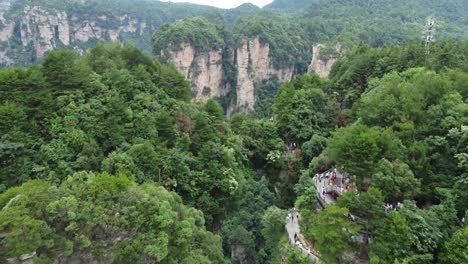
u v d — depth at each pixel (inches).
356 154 1753.2
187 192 2162.9
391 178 1596.9
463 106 1836.9
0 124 1913.1
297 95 3051.2
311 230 1701.5
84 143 2023.9
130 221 1392.7
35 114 2071.9
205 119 2637.8
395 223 1387.8
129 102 2468.0
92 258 1328.7
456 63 2792.8
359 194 1649.9
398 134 1870.1
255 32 7785.4
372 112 2082.9
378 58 3346.5
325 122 2940.5
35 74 2151.8
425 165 1722.4
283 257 1787.6
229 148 2623.0
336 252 1491.1
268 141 2876.5
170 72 3164.4
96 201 1390.3
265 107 7529.5
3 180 1788.9
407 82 2329.0
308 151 2672.2
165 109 2573.8
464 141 1675.7
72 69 2316.7
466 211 1444.4
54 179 1843.0
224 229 2139.5
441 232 1417.3
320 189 2055.9
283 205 2561.5
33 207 1274.6
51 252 1229.1
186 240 1545.3
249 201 2370.8
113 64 2765.7
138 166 1994.3
